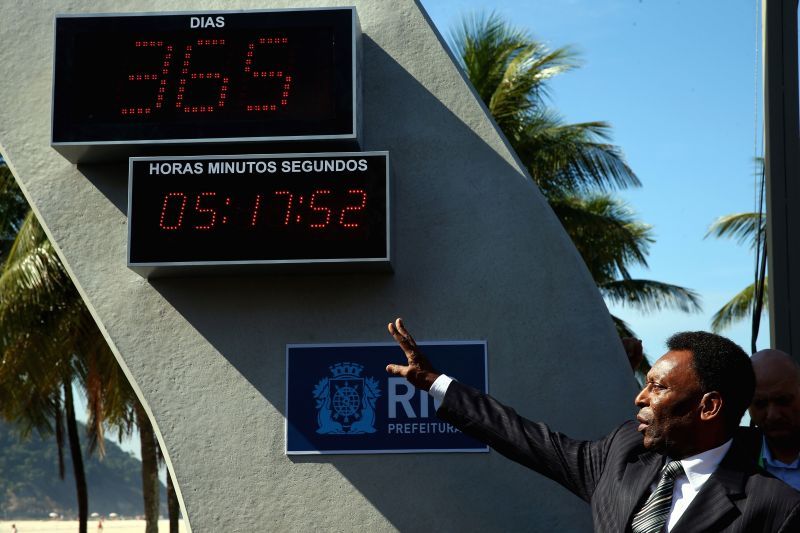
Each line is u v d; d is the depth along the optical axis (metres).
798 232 4.50
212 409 4.76
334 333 4.81
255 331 4.83
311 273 4.84
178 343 4.83
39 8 5.21
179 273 4.79
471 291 4.82
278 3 5.13
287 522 4.63
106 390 17.64
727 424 2.81
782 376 3.59
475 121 4.99
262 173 4.64
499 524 4.59
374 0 5.15
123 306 4.88
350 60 4.74
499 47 17.66
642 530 2.79
